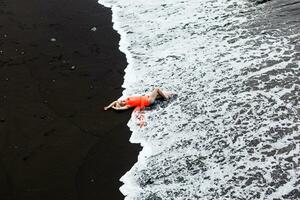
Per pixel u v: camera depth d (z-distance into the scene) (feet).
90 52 56.90
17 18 63.82
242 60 51.57
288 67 48.78
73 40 59.21
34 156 42.60
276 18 57.31
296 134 41.19
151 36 59.67
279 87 46.52
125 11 66.08
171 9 65.10
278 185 37.24
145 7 66.74
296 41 52.37
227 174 39.11
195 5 64.95
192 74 51.52
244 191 37.40
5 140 44.39
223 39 56.08
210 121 44.75
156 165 41.24
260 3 61.46
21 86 51.26
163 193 38.40
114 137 44.60
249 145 41.29
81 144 43.78
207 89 48.85
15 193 39.09
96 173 40.81
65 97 49.65
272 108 44.34
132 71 53.57
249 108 45.01
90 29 61.67
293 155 39.37
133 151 42.93
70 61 55.21
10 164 41.83
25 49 57.31
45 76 52.75
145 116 46.91
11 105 48.60
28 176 40.63
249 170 39.01
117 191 38.96
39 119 46.78
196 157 41.32
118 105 47.80
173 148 42.73
